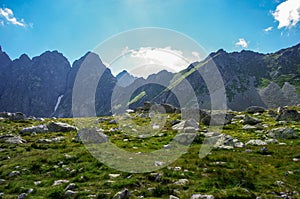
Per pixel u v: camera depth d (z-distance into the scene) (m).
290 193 12.78
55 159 18.92
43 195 12.84
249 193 12.39
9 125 38.62
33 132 31.59
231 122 39.28
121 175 15.38
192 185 13.56
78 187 13.62
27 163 18.08
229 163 17.58
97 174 15.79
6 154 21.17
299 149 21.30
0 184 14.88
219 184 13.62
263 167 17.11
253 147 22.83
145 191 12.62
